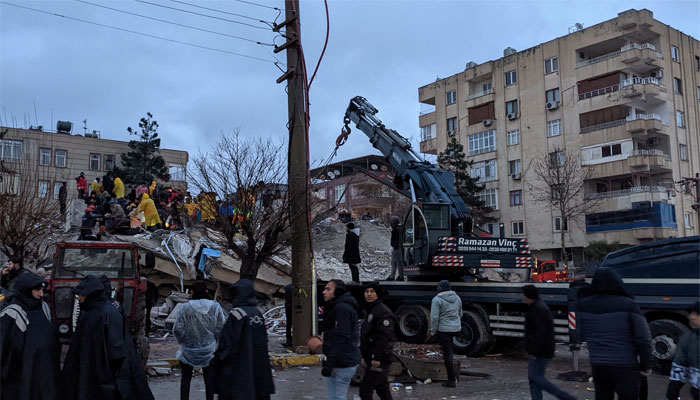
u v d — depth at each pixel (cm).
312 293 1195
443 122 5453
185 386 670
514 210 4750
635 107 4206
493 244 1313
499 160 4897
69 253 953
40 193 1809
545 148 4578
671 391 643
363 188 5616
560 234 4394
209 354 659
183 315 660
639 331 522
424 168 1453
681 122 4319
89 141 5612
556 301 1098
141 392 598
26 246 1731
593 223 4200
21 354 551
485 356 1246
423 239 1327
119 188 2794
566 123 4462
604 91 4266
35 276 582
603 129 4222
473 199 4619
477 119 5131
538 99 4662
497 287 1216
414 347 1090
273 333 1580
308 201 1213
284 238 1306
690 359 623
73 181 4722
